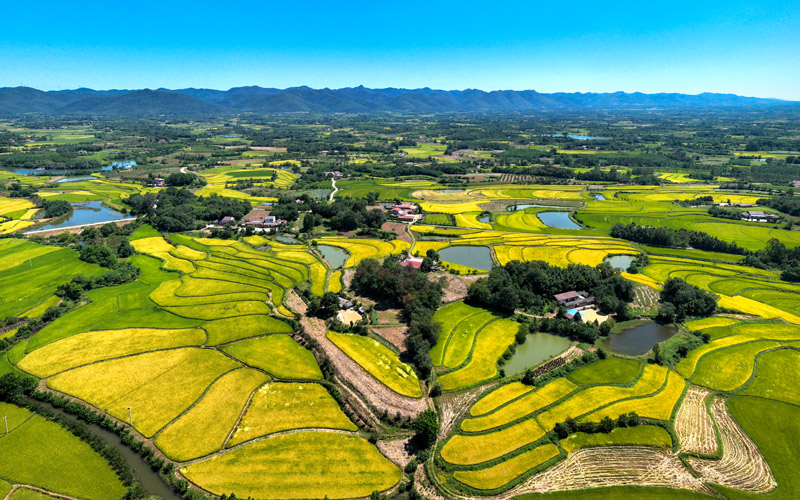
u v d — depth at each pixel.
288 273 169.75
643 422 92.06
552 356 115.62
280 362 110.50
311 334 123.38
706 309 138.38
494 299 138.38
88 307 136.88
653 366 111.75
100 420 88.44
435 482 77.12
